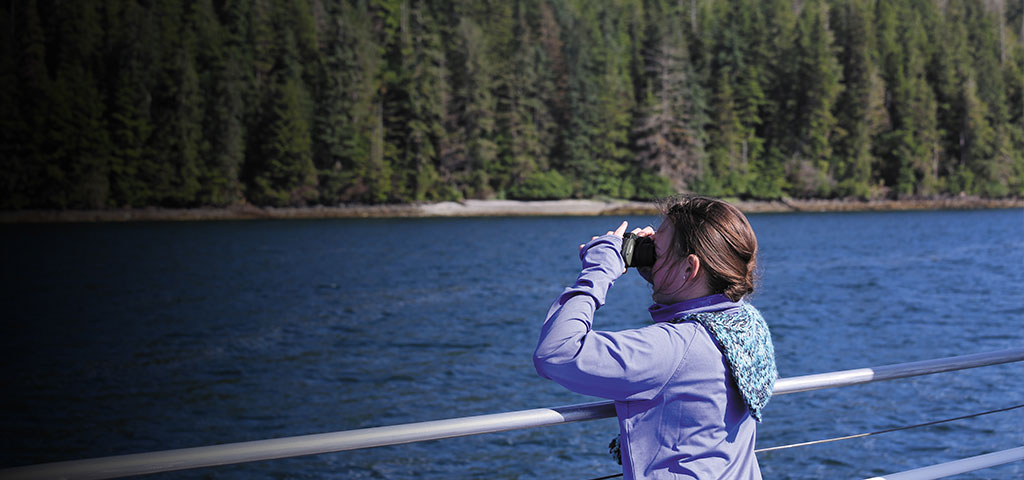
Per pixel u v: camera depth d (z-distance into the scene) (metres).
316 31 81.38
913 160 89.75
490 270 34.47
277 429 10.84
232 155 76.44
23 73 72.06
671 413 1.50
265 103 78.56
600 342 1.48
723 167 87.38
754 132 89.75
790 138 89.38
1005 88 95.94
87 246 49.53
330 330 19.36
